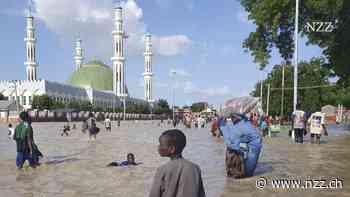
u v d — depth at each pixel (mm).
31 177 11414
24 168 13297
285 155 16172
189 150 19328
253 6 30688
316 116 22766
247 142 10789
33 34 144875
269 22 29266
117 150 19828
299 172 11586
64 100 123438
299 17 29016
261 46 31172
